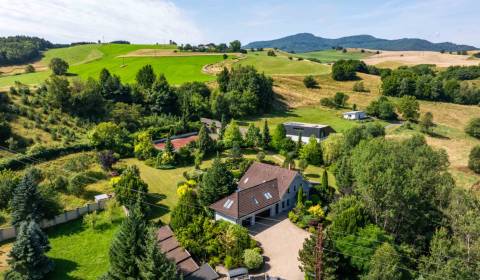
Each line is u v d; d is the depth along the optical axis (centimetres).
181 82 12475
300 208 4797
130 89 9481
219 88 11694
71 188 5050
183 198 4488
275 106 11869
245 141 7656
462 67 18288
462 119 12025
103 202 4809
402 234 4116
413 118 11525
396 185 3897
